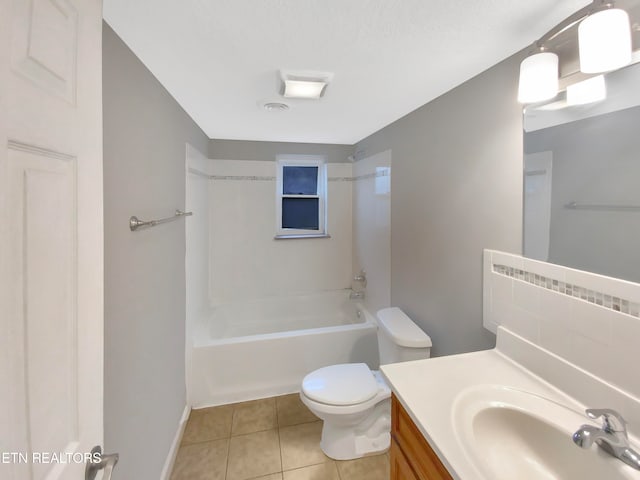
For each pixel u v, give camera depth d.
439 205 1.55
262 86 1.42
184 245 1.81
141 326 1.15
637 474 0.61
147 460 1.21
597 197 0.80
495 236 1.18
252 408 1.98
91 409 0.58
